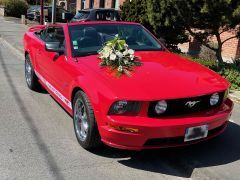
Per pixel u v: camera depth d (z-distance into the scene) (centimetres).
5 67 1027
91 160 482
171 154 501
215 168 463
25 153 497
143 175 450
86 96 485
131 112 440
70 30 605
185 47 1493
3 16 3347
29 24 2498
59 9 2802
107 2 2412
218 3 844
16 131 570
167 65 534
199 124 452
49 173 448
